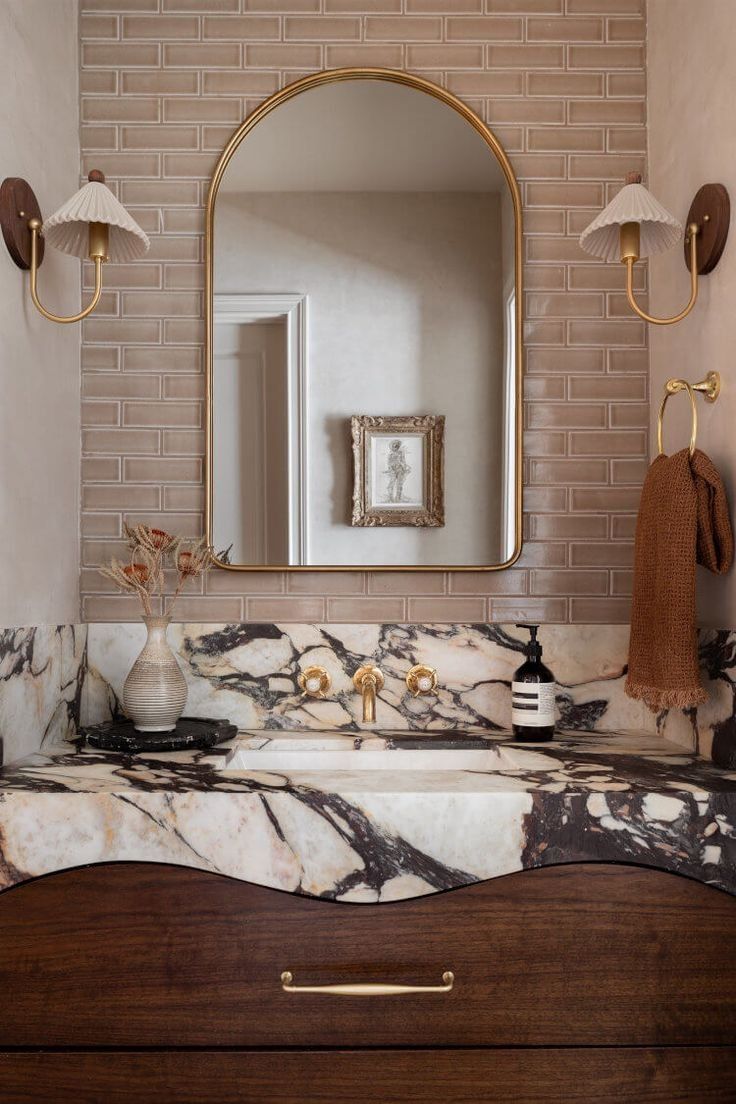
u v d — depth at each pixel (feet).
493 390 6.44
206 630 6.38
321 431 6.40
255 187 6.48
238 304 6.45
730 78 5.20
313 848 4.42
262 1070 4.42
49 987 4.44
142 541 5.76
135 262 6.51
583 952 4.45
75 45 6.48
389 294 6.44
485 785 4.60
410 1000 4.43
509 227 6.48
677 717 5.76
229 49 6.57
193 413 6.50
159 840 4.42
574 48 6.63
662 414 5.59
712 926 4.48
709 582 5.41
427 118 6.51
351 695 6.37
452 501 6.42
